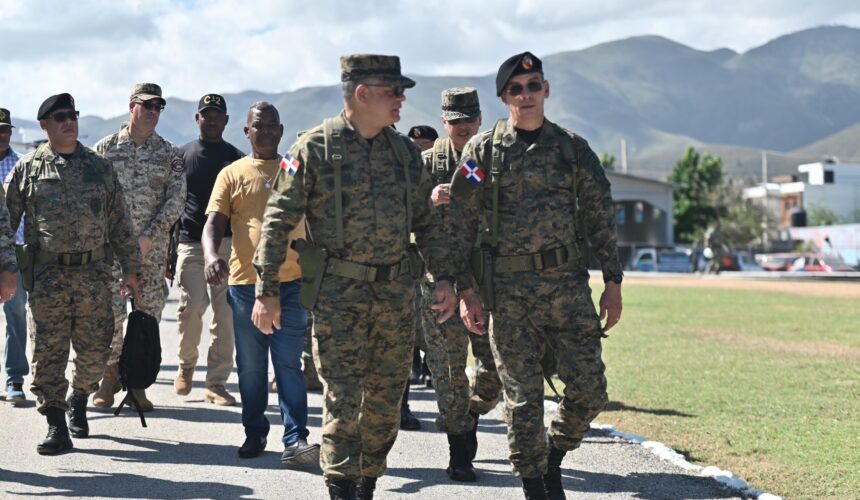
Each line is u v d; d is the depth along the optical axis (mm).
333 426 4402
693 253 47375
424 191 4629
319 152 4418
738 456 6109
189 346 8109
